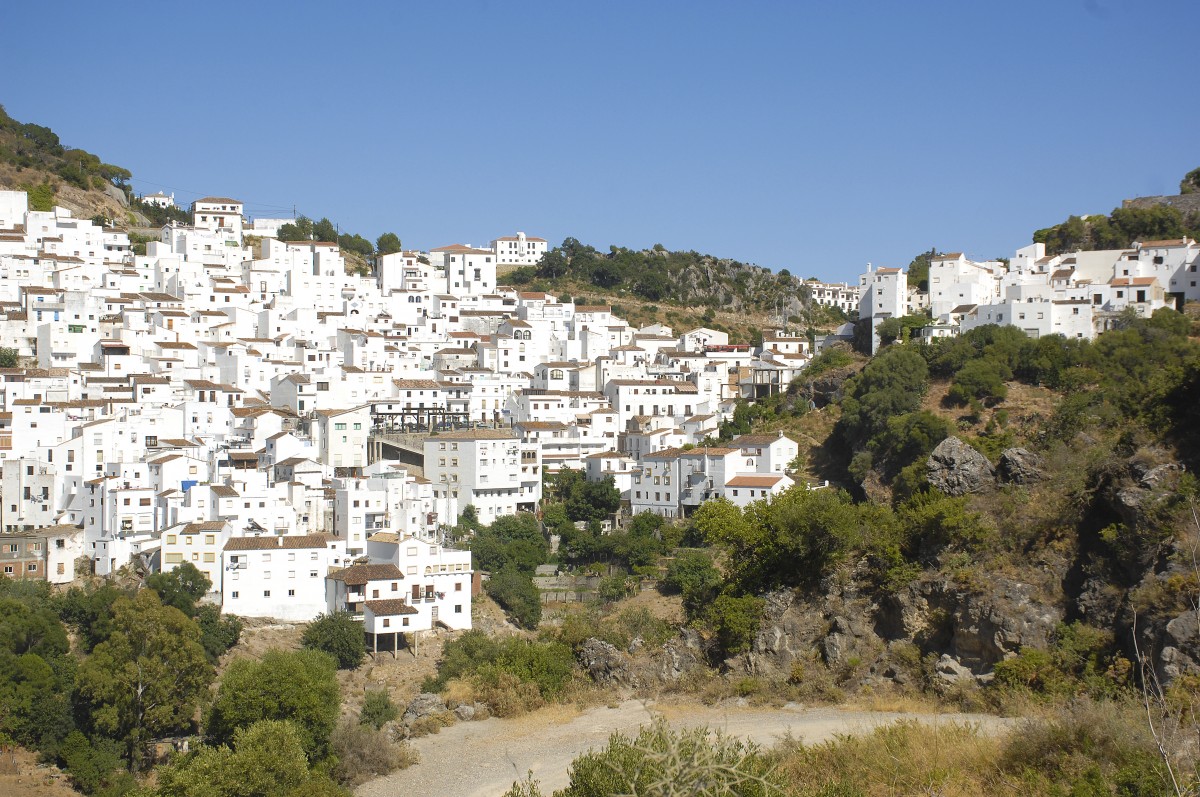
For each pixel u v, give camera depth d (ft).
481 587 553.64
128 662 418.92
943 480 402.31
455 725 367.66
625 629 451.94
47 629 449.89
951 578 345.10
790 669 361.92
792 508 395.96
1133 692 272.92
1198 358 356.18
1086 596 321.32
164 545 506.48
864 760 252.83
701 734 200.03
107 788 385.70
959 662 332.60
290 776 324.80
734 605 383.04
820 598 374.22
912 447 568.00
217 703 379.55
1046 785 229.45
